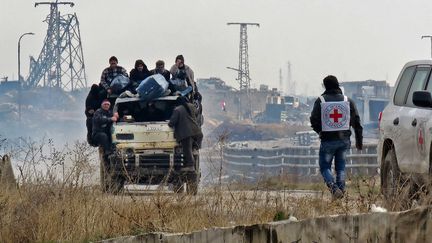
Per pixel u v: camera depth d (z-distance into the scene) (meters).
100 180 29.14
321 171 31.95
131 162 43.78
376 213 19.59
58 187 26.14
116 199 25.86
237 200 25.48
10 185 28.16
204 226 23.59
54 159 28.19
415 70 28.92
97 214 24.06
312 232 19.08
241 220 24.34
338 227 19.30
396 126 28.38
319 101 31.97
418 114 26.95
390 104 29.81
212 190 26.86
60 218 23.59
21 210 24.36
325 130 31.88
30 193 25.86
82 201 24.97
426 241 19.73
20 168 27.94
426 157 25.95
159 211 24.06
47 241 22.84
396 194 24.94
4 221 23.41
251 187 28.02
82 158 28.62
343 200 26.08
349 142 32.00
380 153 29.94
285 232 18.86
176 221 23.80
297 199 25.92
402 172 27.77
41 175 27.56
